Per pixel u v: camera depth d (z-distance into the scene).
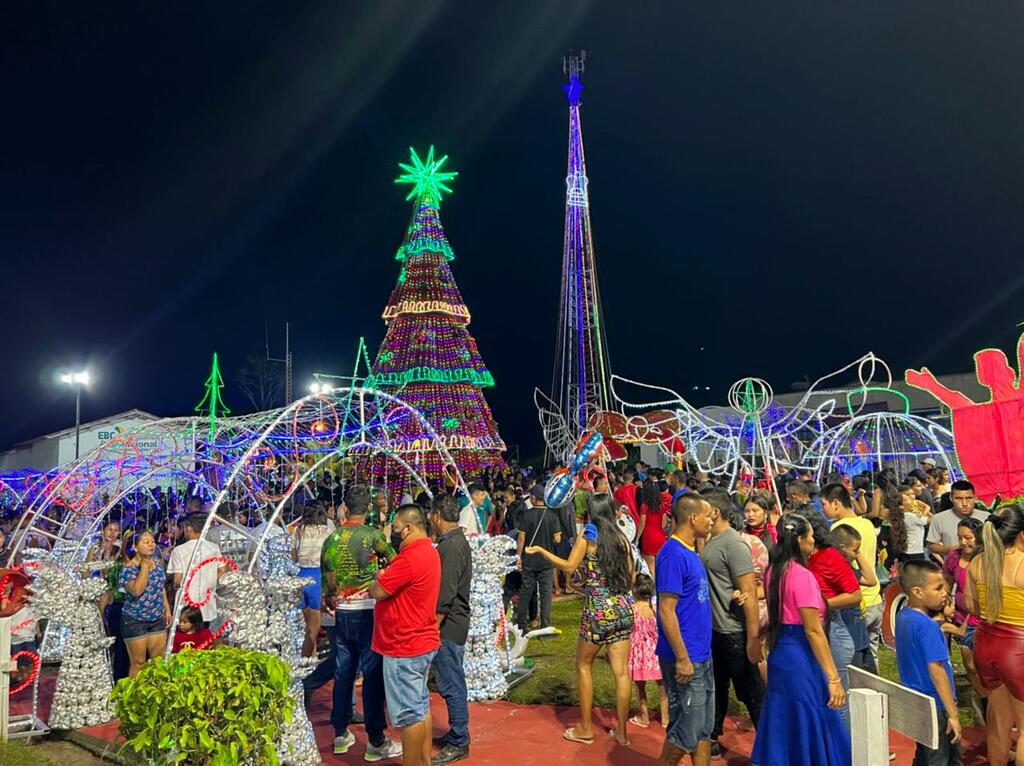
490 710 7.20
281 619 5.56
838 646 5.02
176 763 3.98
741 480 15.53
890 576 10.09
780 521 4.69
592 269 36.91
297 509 12.69
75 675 6.94
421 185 30.30
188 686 4.07
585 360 35.59
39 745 6.68
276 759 4.30
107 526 9.73
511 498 15.17
